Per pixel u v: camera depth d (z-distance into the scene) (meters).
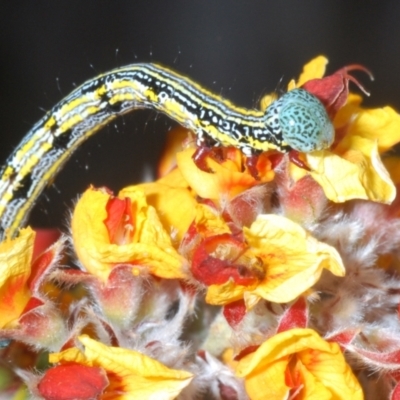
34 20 0.37
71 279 0.14
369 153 0.15
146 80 0.16
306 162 0.15
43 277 0.14
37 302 0.14
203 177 0.15
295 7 0.39
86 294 0.15
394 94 0.38
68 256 0.15
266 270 0.14
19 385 0.14
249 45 0.39
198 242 0.14
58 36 0.37
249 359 0.14
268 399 0.14
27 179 0.17
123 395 0.14
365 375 0.15
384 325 0.15
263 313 0.14
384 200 0.15
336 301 0.15
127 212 0.14
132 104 0.17
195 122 0.16
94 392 0.14
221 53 0.39
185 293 0.15
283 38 0.39
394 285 0.15
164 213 0.15
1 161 0.35
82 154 0.29
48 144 0.17
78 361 0.14
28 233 0.14
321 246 0.14
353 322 0.15
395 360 0.14
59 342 0.14
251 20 0.39
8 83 0.37
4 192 0.18
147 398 0.14
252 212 0.15
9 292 0.14
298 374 0.14
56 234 0.16
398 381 0.14
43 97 0.37
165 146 0.16
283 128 0.15
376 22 0.39
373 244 0.15
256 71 0.39
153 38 0.39
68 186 0.29
